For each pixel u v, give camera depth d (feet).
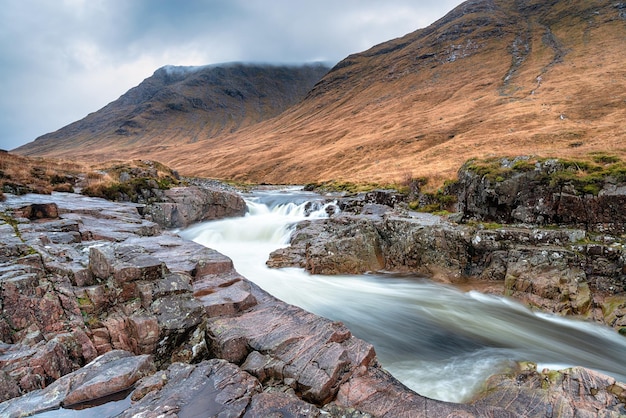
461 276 68.23
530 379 35.58
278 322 34.94
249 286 42.68
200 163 440.04
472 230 70.95
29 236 43.70
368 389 27.89
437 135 260.21
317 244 75.15
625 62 282.97
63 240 47.65
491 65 432.25
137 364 26.50
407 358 42.22
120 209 74.49
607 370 41.11
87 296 33.32
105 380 24.41
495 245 65.87
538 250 60.64
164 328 31.68
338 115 507.71
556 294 55.11
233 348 31.65
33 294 31.27
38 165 105.60
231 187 214.48
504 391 32.40
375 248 78.74
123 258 36.29
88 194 90.63
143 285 34.06
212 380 25.81
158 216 96.02
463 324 52.03
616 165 68.08
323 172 277.44
